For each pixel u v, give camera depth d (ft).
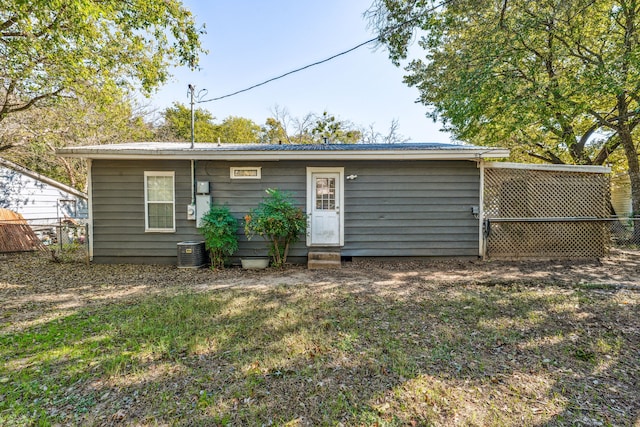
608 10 27.78
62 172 56.80
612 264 20.77
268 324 11.30
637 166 30.91
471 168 22.47
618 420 6.30
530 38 28.07
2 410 6.75
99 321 11.80
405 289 15.76
